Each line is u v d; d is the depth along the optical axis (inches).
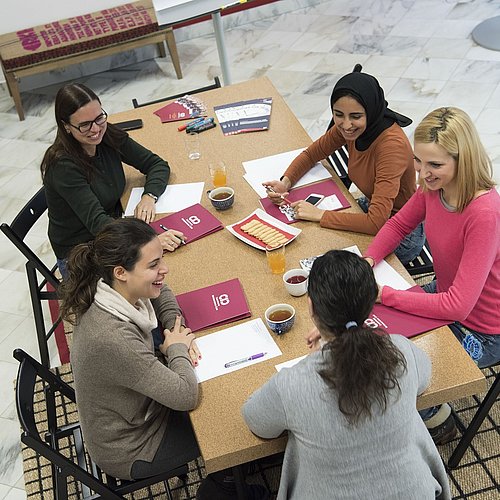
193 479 104.0
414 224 94.1
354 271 62.9
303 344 81.9
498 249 82.2
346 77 100.3
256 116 131.3
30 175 188.1
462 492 97.1
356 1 250.5
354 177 110.5
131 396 78.6
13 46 207.9
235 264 96.7
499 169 159.2
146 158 117.8
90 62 234.5
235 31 246.2
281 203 106.8
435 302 82.1
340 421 61.7
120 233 75.0
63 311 76.8
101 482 81.8
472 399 108.3
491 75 195.5
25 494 108.8
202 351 83.3
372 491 63.6
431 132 78.7
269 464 102.1
